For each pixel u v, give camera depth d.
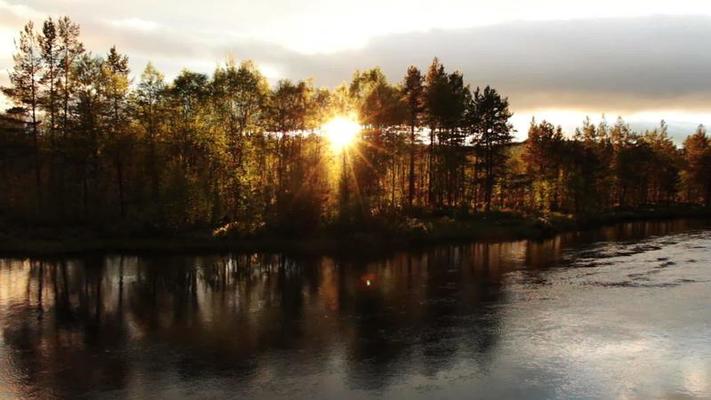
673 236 62.53
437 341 24.12
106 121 57.59
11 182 60.69
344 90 65.94
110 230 52.16
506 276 38.44
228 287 35.16
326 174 58.88
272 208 54.38
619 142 115.44
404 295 32.88
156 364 21.47
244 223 53.88
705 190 114.88
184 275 38.66
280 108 63.97
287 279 37.66
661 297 31.59
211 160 60.47
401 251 50.03
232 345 23.73
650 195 124.88
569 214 82.00
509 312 28.72
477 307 29.86
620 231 68.56
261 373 20.50
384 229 55.41
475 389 18.92
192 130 61.84
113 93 57.69
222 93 63.78
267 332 25.59
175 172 54.50
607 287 34.44
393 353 22.62
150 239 51.22
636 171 105.00
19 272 38.94
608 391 18.75
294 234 52.69
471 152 81.44
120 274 38.75
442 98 74.06
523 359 21.81
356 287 35.19
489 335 24.86
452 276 38.59
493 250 51.12
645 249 51.41
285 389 19.03
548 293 32.94
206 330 25.94
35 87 56.22
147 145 58.97
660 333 24.91
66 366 21.25
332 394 18.61
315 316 28.33
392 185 75.88
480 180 78.62
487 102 78.38
